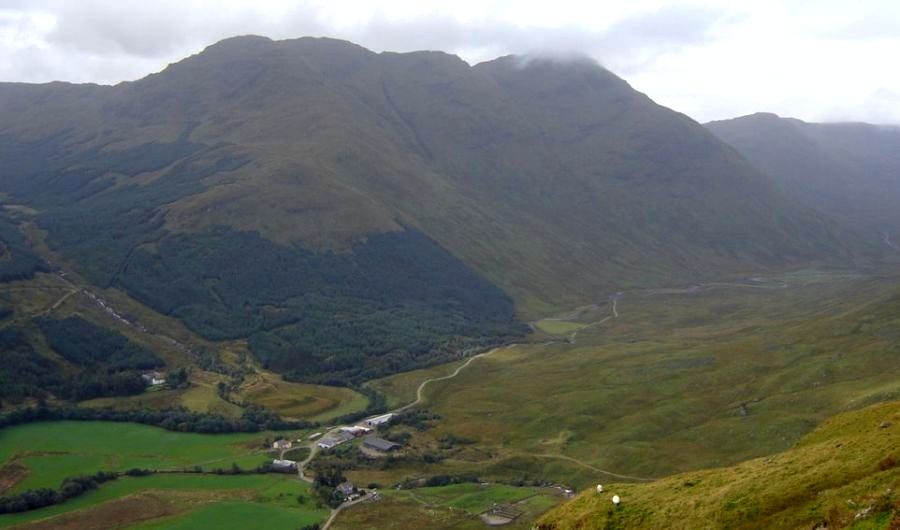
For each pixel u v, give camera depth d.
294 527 159.00
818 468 71.81
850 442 76.62
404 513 168.00
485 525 159.62
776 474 74.25
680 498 77.25
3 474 183.12
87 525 159.12
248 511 167.75
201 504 171.38
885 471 65.12
